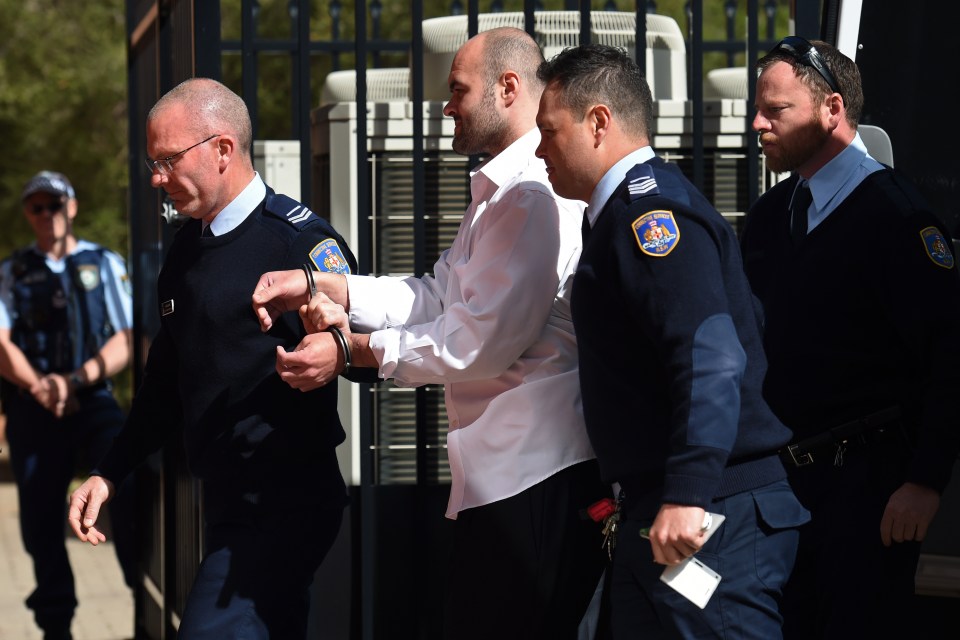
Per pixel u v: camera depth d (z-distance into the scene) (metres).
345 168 5.93
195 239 4.85
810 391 4.70
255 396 4.70
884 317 4.65
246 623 4.60
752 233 5.09
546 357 4.52
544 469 4.48
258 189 4.82
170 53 6.98
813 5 5.82
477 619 4.59
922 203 4.66
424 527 5.78
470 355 4.38
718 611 3.90
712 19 16.20
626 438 3.96
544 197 4.45
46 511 8.39
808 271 4.74
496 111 4.69
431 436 5.93
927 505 4.44
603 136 4.12
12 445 8.51
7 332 8.52
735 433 3.71
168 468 7.12
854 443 4.66
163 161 4.66
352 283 4.71
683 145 6.06
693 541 3.66
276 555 4.68
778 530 4.00
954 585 5.25
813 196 4.80
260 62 16.47
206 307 4.71
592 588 4.56
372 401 5.93
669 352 3.75
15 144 18.52
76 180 18.70
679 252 3.79
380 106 5.91
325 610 5.89
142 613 8.17
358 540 5.89
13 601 10.11
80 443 8.53
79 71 18.03
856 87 4.78
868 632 4.65
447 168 5.97
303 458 4.75
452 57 6.22
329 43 8.59
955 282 4.57
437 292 4.90
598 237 3.96
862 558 4.62
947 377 4.45
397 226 5.97
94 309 8.71
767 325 4.84
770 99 4.75
